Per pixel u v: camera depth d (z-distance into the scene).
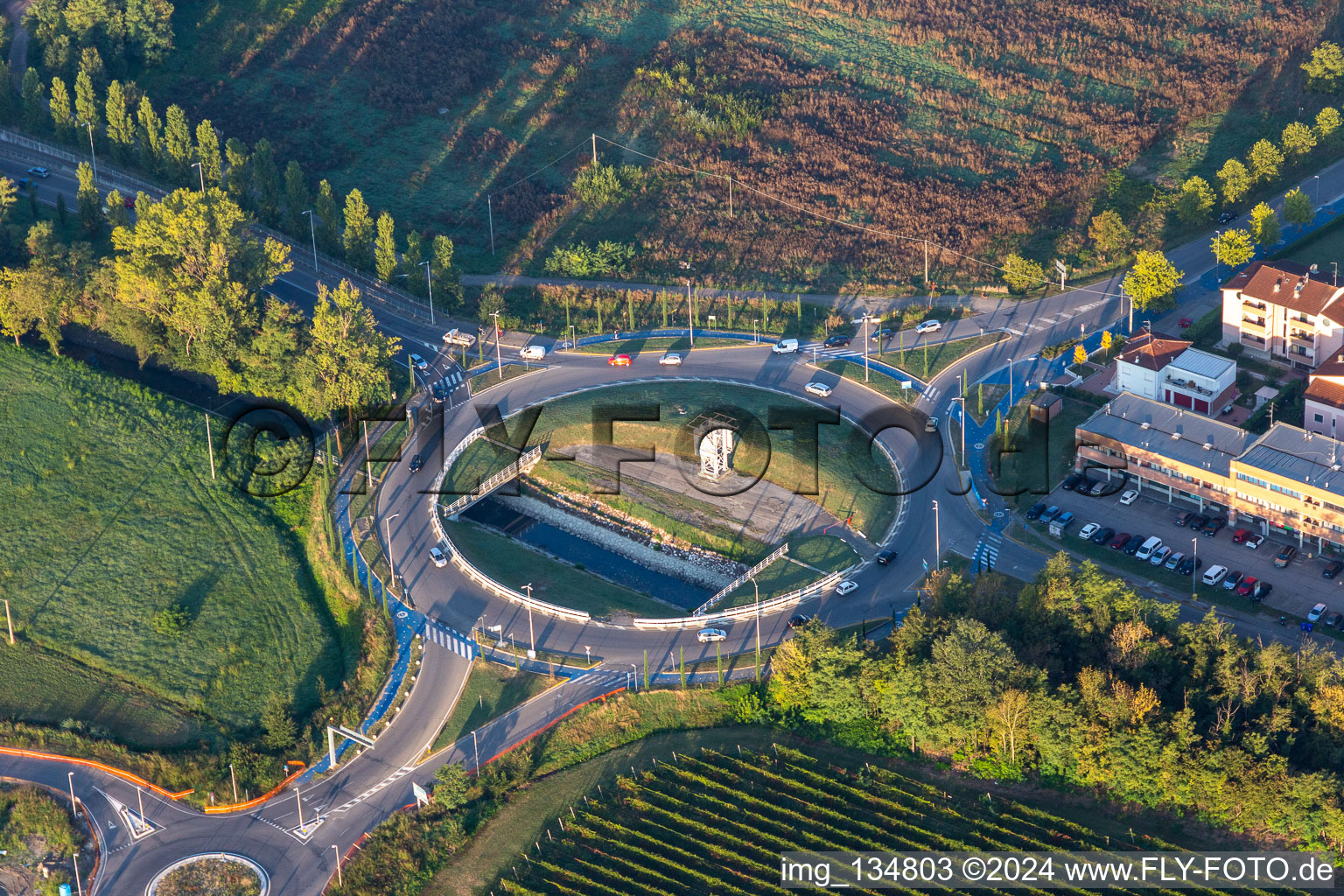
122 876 196.25
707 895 189.50
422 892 193.88
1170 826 195.00
